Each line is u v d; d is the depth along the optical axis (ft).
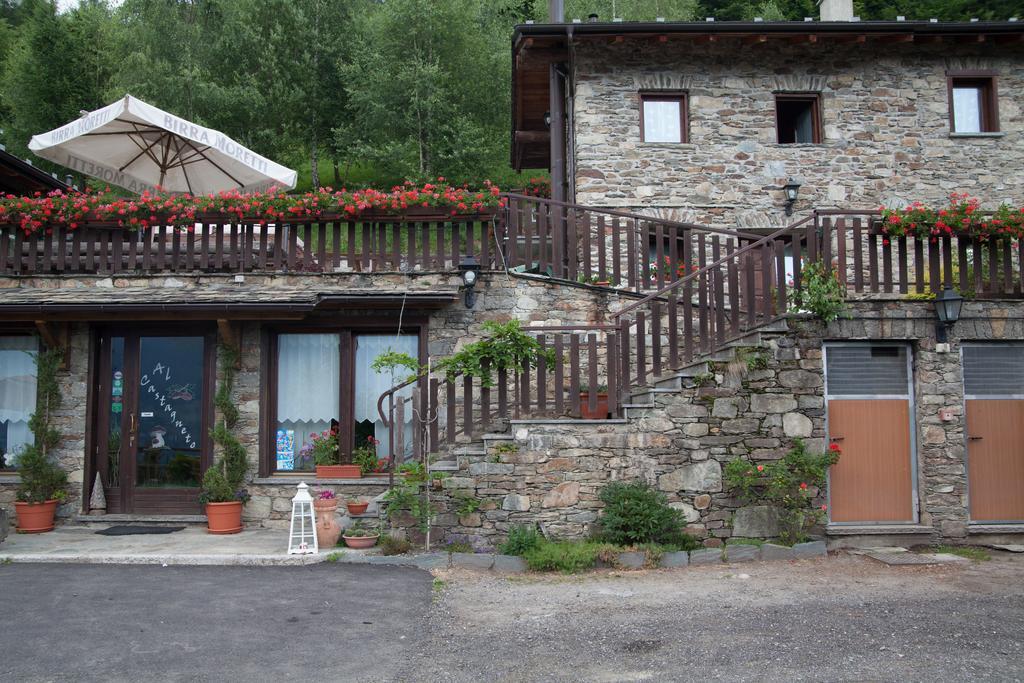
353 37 97.50
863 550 26.50
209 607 20.11
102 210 30.99
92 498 30.66
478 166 84.64
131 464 31.22
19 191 41.70
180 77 91.40
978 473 27.96
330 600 20.81
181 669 15.83
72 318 29.19
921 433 27.55
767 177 40.42
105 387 31.42
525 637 17.92
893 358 28.12
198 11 112.27
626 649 17.01
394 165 83.61
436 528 25.79
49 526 29.40
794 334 26.91
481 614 19.71
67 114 74.54
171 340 31.68
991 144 40.96
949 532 27.20
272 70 92.07
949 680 14.92
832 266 27.63
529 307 30.78
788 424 26.50
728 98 40.78
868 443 27.81
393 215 31.17
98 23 85.35
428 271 30.99
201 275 31.19
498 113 90.94
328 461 30.50
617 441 26.02
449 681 15.29
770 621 18.83
